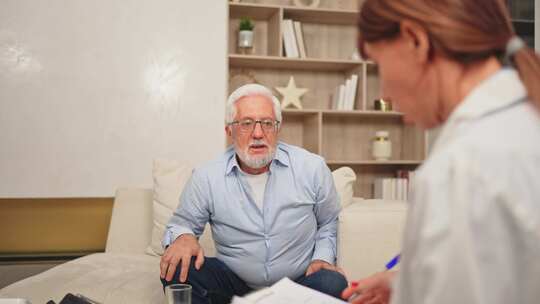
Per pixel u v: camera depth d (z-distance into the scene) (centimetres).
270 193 203
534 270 53
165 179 257
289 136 436
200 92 358
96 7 344
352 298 121
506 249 54
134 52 349
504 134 57
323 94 436
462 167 56
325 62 402
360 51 75
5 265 324
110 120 347
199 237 229
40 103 339
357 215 217
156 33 352
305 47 414
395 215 220
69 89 342
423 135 418
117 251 262
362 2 72
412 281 59
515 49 64
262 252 202
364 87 404
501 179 54
